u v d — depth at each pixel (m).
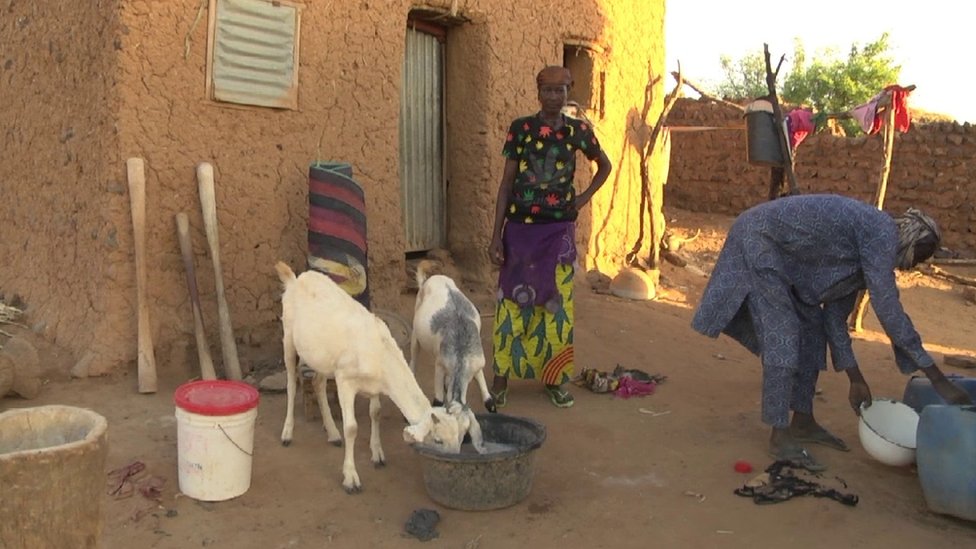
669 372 7.12
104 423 3.06
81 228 6.21
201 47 6.20
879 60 25.66
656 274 10.63
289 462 4.94
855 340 8.67
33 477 2.78
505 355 6.07
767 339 5.05
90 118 6.09
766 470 4.95
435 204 8.77
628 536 4.24
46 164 6.61
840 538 4.25
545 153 5.83
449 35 8.59
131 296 6.03
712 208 17.42
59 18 6.39
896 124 8.66
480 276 8.63
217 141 6.37
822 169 15.52
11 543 2.79
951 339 9.70
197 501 4.41
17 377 5.49
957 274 13.33
